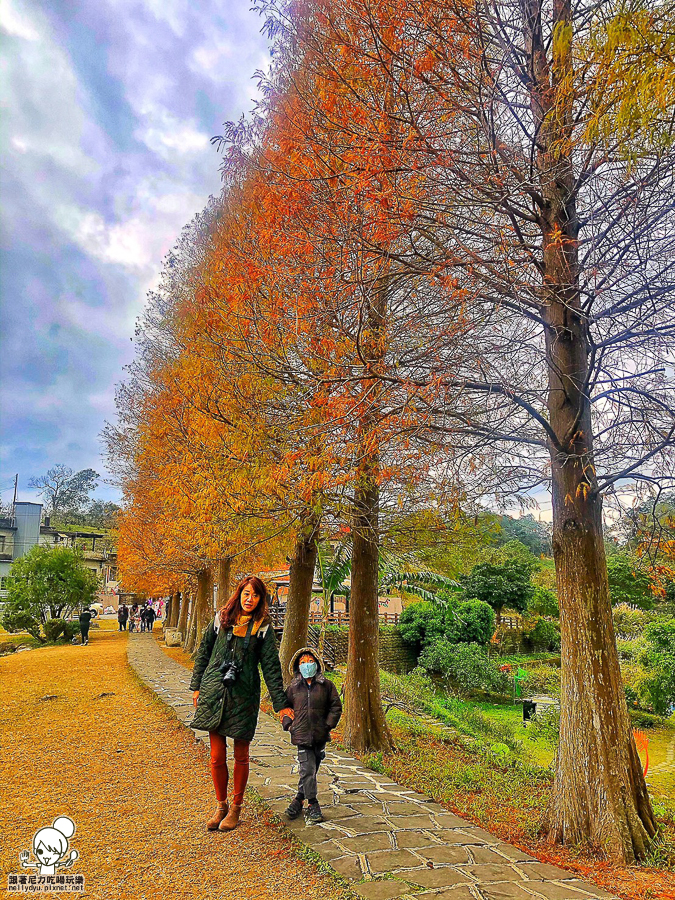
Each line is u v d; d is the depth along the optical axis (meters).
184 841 4.45
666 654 19.39
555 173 4.83
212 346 6.97
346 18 4.36
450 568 8.52
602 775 4.89
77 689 12.18
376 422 5.25
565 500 5.30
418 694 16.33
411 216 4.32
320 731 5.05
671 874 4.32
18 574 28.31
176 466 8.71
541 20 4.76
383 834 4.64
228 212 7.97
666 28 3.06
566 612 5.32
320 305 5.20
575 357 5.53
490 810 5.98
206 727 4.60
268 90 5.34
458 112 4.67
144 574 21.53
